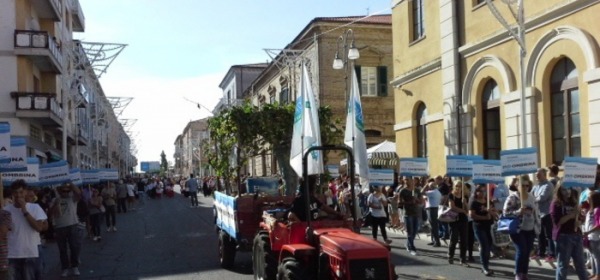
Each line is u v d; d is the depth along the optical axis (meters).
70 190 13.25
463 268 12.52
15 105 27.42
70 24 35.03
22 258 9.48
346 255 7.24
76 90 37.59
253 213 12.04
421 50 22.31
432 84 21.47
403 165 18.14
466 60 19.36
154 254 16.12
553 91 15.83
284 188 15.35
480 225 11.66
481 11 18.52
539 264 12.51
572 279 10.95
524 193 10.62
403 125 23.58
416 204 14.93
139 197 47.25
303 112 10.70
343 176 22.56
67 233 13.06
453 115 19.78
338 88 34.03
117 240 19.83
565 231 9.61
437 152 21.08
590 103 14.23
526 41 16.47
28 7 30.12
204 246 17.38
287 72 39.97
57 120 29.84
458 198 13.00
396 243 16.66
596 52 14.09
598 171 12.02
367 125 34.19
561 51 15.23
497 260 13.45
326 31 33.75
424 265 12.95
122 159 96.06
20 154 11.68
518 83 16.80
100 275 13.07
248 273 12.56
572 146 15.19
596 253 9.93
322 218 9.23
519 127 16.72
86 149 50.19
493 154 18.61
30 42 27.66
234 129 15.13
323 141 16.05
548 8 15.57
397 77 24.02
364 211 17.77
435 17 21.16
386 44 34.66
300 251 8.20
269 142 15.38
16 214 9.53
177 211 34.09
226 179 16.25
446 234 16.66
